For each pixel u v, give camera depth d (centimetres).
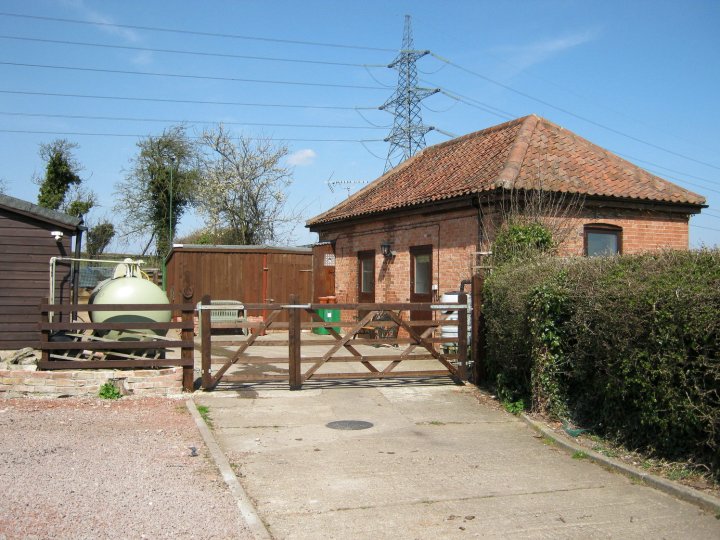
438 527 504
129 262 1169
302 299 2231
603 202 1361
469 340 1154
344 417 888
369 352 1573
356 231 1919
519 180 1310
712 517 528
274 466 660
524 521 518
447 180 1577
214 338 1892
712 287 580
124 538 452
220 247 2138
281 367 1344
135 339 1034
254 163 3991
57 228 1221
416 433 809
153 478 588
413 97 3778
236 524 489
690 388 596
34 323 1200
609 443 730
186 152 4541
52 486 551
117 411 879
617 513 536
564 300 806
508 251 1208
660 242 1448
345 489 591
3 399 930
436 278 1506
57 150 4172
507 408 936
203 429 786
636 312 656
